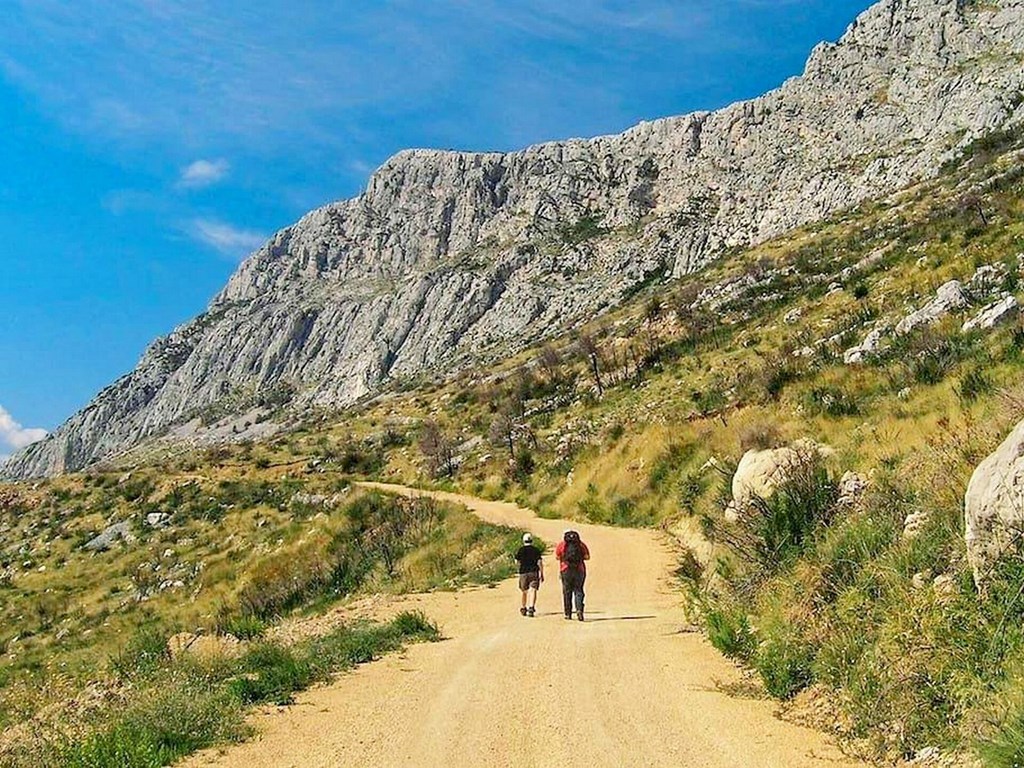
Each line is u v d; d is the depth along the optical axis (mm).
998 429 9234
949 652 6246
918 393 18875
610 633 11773
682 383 46688
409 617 13328
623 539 23000
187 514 53469
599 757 6375
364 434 83625
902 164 112938
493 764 6359
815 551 9734
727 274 82188
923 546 7965
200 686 9133
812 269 62500
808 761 6000
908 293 35562
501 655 10617
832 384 25062
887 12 169750
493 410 70375
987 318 22203
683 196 186125
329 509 40656
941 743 5668
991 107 105875
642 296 122875
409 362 184375
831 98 167500
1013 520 6277
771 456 13039
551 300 168875
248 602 28609
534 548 14734
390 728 7523
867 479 11031
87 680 12172
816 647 7910
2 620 40312
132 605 37656
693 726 7008
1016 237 33438
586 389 61781
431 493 43750
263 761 6820
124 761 6898
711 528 15523
